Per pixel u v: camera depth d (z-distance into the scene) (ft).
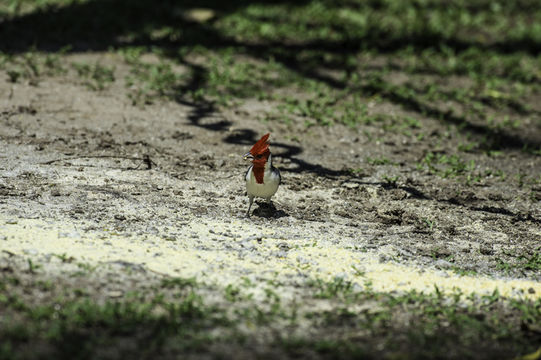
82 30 67.82
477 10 85.05
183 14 75.15
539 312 26.58
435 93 59.77
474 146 49.88
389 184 41.42
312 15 78.18
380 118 53.62
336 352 22.50
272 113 53.06
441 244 33.35
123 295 25.11
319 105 55.21
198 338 22.66
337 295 27.04
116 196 35.81
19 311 23.31
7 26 66.54
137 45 65.36
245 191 38.63
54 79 55.57
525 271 31.01
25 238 29.27
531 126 54.70
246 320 24.34
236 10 78.33
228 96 55.52
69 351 21.26
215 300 25.63
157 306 24.64
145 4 76.95
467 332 24.71
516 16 83.92
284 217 35.35
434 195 40.27
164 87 56.08
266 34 71.05
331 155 46.24
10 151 40.86
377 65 65.77
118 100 52.65
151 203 35.40
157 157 42.75
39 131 44.98
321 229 34.12
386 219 35.83
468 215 37.50
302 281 28.04
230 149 45.57
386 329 24.57
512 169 45.85
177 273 27.58
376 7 83.30
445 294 27.81
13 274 25.82
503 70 66.90
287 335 23.58
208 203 36.32
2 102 49.55
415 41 72.49
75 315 23.09
